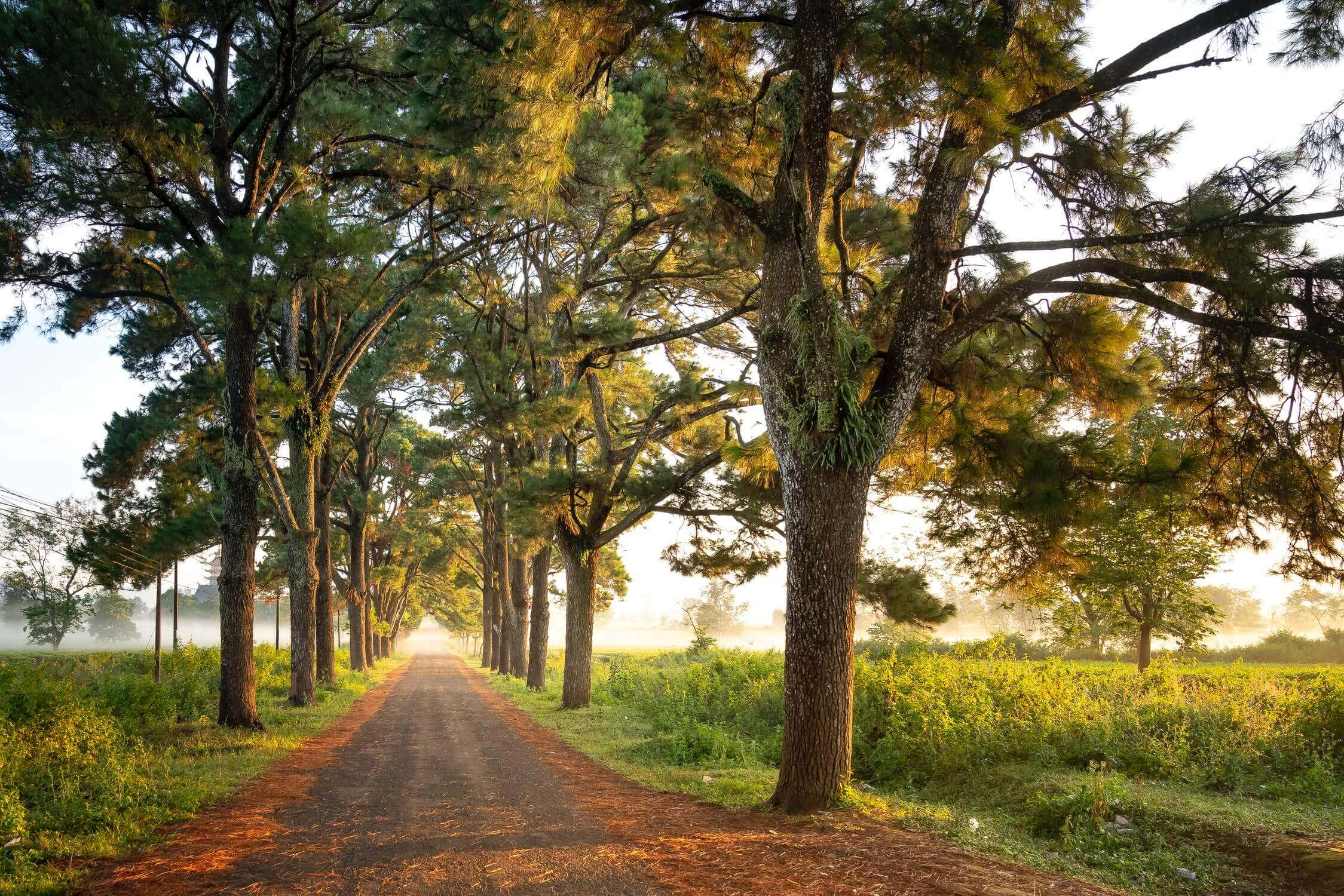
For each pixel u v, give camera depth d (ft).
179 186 48.26
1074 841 23.02
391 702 81.76
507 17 26.30
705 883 18.33
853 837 22.25
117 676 59.00
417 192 61.41
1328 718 31.35
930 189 28.73
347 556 154.10
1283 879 18.76
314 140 54.60
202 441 79.25
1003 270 33.71
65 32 36.81
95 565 93.25
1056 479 30.35
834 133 33.53
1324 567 25.88
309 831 24.73
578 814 27.45
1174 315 25.99
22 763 28.84
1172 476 28.09
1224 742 31.07
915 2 26.58
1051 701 38.47
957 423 33.14
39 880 18.44
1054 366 31.45
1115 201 29.71
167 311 76.18
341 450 123.34
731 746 41.42
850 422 26.78
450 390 112.47
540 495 64.75
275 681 88.33
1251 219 23.90
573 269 77.51
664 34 29.45
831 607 27.07
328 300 68.69
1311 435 25.48
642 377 88.63
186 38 49.65
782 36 30.94
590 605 71.51
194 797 28.71
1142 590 56.54
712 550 65.67
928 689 41.11
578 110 27.94
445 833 24.43
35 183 43.04
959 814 27.48
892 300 31.78
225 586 51.67
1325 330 23.63
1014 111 27.68
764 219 28.71
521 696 86.22
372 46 54.03
